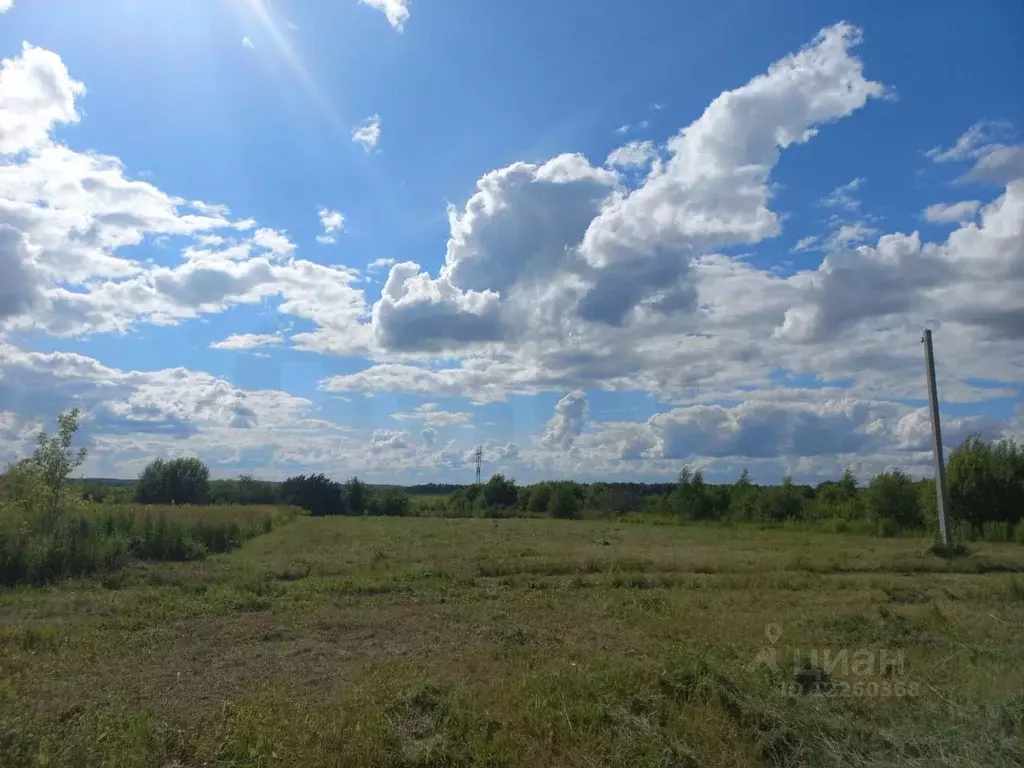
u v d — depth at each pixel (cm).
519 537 3597
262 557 2483
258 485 8281
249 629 1245
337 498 7894
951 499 3600
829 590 1730
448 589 1691
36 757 631
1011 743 654
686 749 651
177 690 878
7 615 1393
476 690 820
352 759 636
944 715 725
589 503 6975
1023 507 3534
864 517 4475
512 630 1205
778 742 674
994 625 1245
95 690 873
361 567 2108
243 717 723
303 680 917
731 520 5338
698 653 941
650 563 2189
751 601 1535
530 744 671
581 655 1013
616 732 696
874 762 632
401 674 900
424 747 652
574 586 1775
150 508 2859
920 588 1741
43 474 2175
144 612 1396
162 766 635
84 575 1889
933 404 2828
